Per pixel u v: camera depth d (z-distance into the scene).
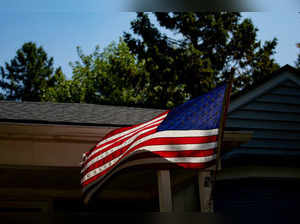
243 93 8.50
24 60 49.50
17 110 8.00
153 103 27.73
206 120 5.16
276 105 8.70
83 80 31.66
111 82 30.45
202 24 29.80
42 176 7.40
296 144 8.51
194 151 5.04
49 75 49.84
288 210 7.54
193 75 27.52
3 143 6.33
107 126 6.92
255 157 7.72
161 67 27.97
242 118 8.41
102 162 5.62
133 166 5.21
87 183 5.59
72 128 6.48
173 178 7.72
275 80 8.80
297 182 7.79
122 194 9.23
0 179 7.51
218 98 5.19
